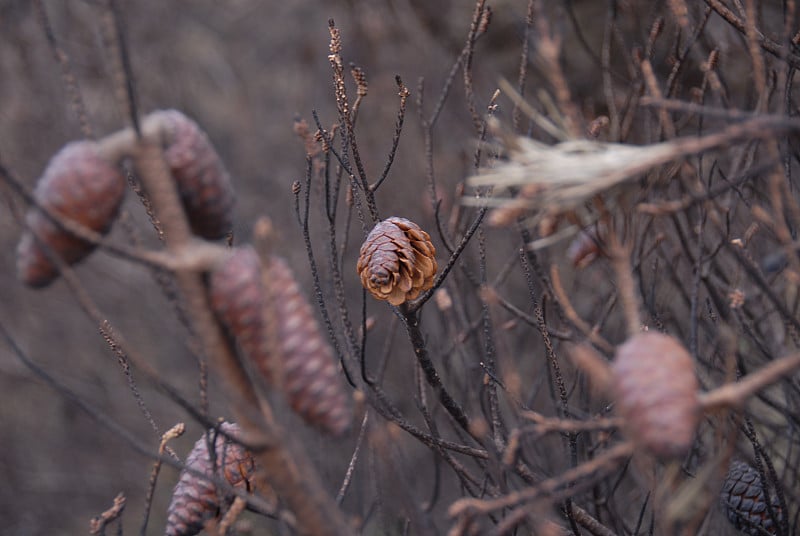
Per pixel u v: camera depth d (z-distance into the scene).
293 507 0.40
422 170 1.05
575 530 0.47
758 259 0.60
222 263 0.38
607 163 0.40
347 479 0.47
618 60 0.96
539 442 0.62
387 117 1.31
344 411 0.38
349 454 0.73
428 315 0.92
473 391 0.58
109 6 0.37
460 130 1.09
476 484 0.50
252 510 0.45
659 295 0.59
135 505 1.30
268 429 0.39
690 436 0.36
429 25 1.25
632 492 0.66
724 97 0.56
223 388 0.39
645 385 0.36
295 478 0.40
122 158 0.38
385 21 1.32
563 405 0.49
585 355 0.38
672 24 0.69
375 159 1.22
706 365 0.54
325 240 0.53
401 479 0.44
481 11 0.52
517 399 0.49
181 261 0.38
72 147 0.38
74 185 0.37
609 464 0.39
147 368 0.39
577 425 0.40
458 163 1.04
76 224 0.37
